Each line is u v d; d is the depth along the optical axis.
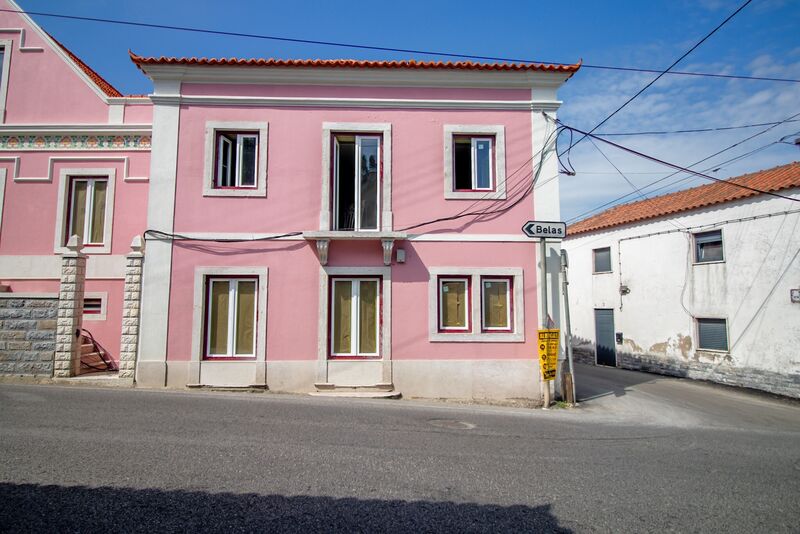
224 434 6.03
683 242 15.86
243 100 10.67
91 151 12.16
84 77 12.39
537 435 6.97
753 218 13.61
